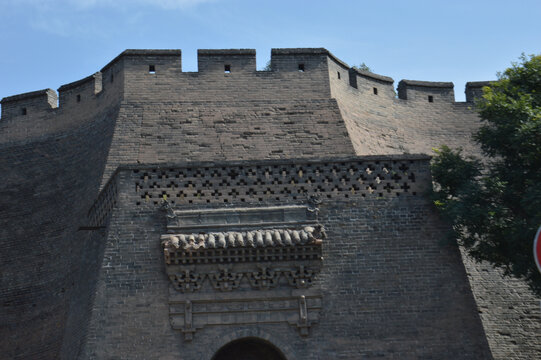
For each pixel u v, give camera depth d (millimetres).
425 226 31281
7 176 41406
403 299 30312
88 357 28984
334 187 31516
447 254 30969
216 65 39438
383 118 41562
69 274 36812
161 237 30250
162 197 31016
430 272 30703
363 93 41500
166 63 39375
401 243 31016
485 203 30453
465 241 30703
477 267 36094
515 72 32969
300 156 37156
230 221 30672
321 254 30438
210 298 29703
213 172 31391
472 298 30453
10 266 38594
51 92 42906
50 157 41219
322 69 39812
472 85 44250
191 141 37344
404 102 42844
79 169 39781
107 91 40250
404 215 31375
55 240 38562
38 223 39438
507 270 30500
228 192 31188
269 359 30406
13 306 37500
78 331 32219
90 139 40000
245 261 30078
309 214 30984
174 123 37875
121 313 29531
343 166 31797
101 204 33000
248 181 31344
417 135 42344
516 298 35312
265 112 38531
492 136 31672
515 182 30578
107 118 39438
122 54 39531
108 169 36406
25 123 42625
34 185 40719
